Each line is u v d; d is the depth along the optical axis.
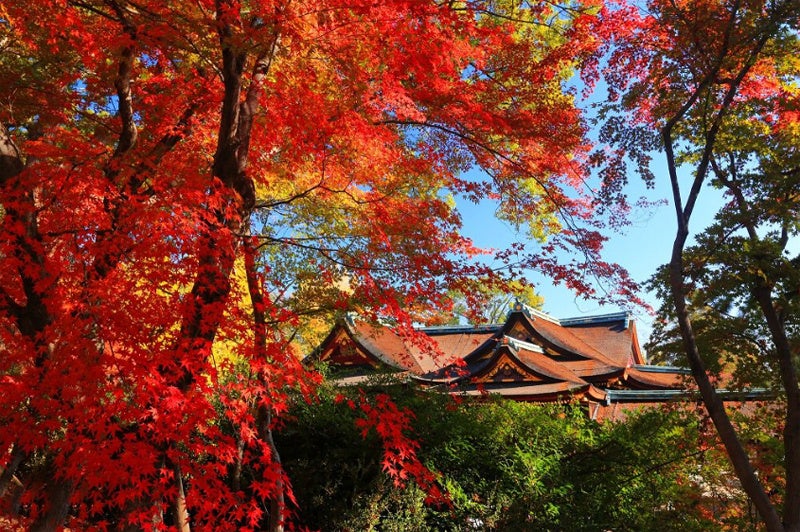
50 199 5.18
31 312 5.16
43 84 6.63
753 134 8.56
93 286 4.54
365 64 6.82
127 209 4.73
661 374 22.83
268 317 5.68
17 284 5.44
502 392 17.69
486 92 7.58
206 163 6.96
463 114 7.18
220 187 5.23
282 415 7.23
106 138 7.46
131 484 4.73
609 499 9.34
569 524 8.66
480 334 25.67
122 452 4.48
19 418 4.53
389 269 6.53
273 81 7.00
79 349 4.41
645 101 9.34
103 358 4.42
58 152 5.59
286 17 5.34
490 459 9.06
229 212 5.22
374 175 7.04
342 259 6.41
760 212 8.13
